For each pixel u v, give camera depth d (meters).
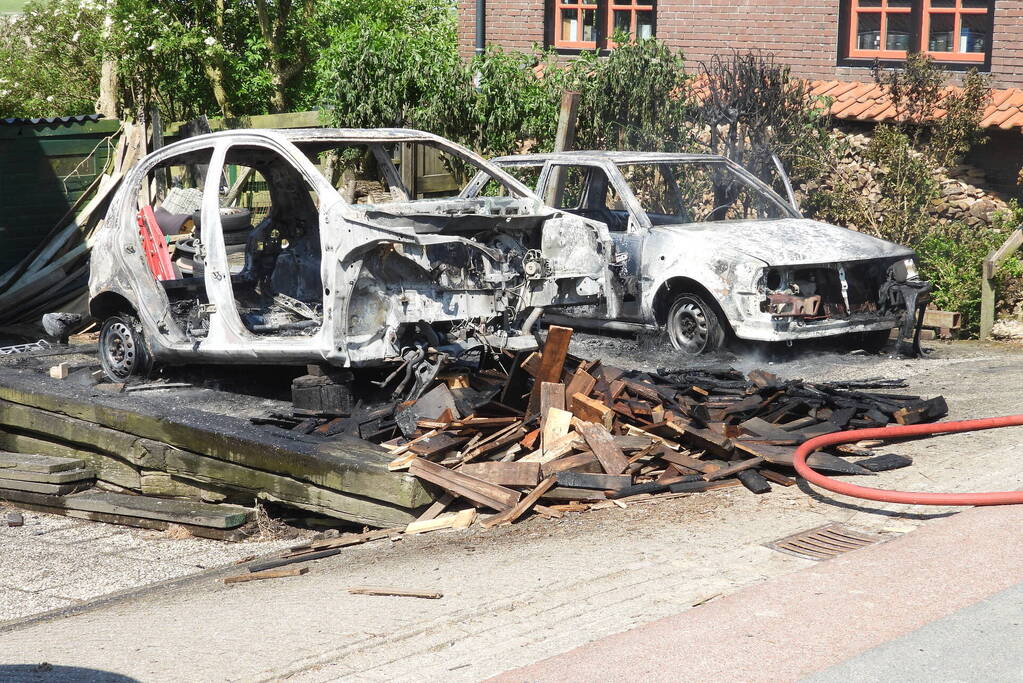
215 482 7.63
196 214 10.49
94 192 14.45
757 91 13.25
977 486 6.20
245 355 8.06
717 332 9.88
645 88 13.83
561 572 5.25
